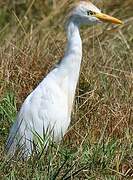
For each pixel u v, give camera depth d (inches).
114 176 417.7
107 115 486.3
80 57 450.6
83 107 498.3
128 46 601.6
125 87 526.6
